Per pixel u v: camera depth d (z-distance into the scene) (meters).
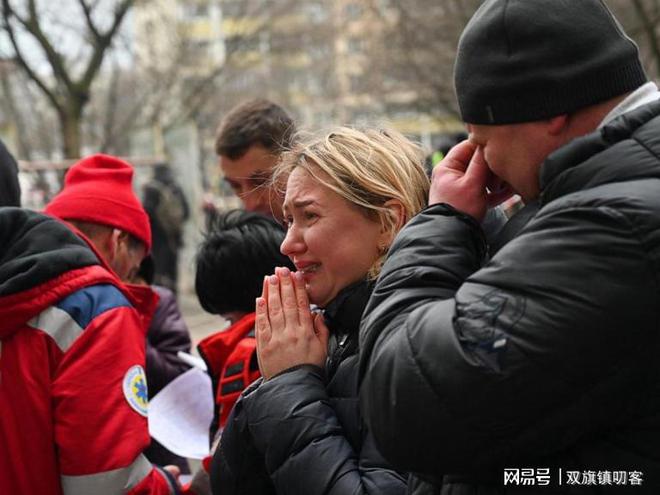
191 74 19.05
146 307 2.71
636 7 10.84
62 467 2.20
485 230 1.84
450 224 1.62
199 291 2.64
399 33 16.92
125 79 16.94
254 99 3.26
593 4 1.50
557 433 1.39
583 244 1.38
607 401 1.37
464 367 1.39
